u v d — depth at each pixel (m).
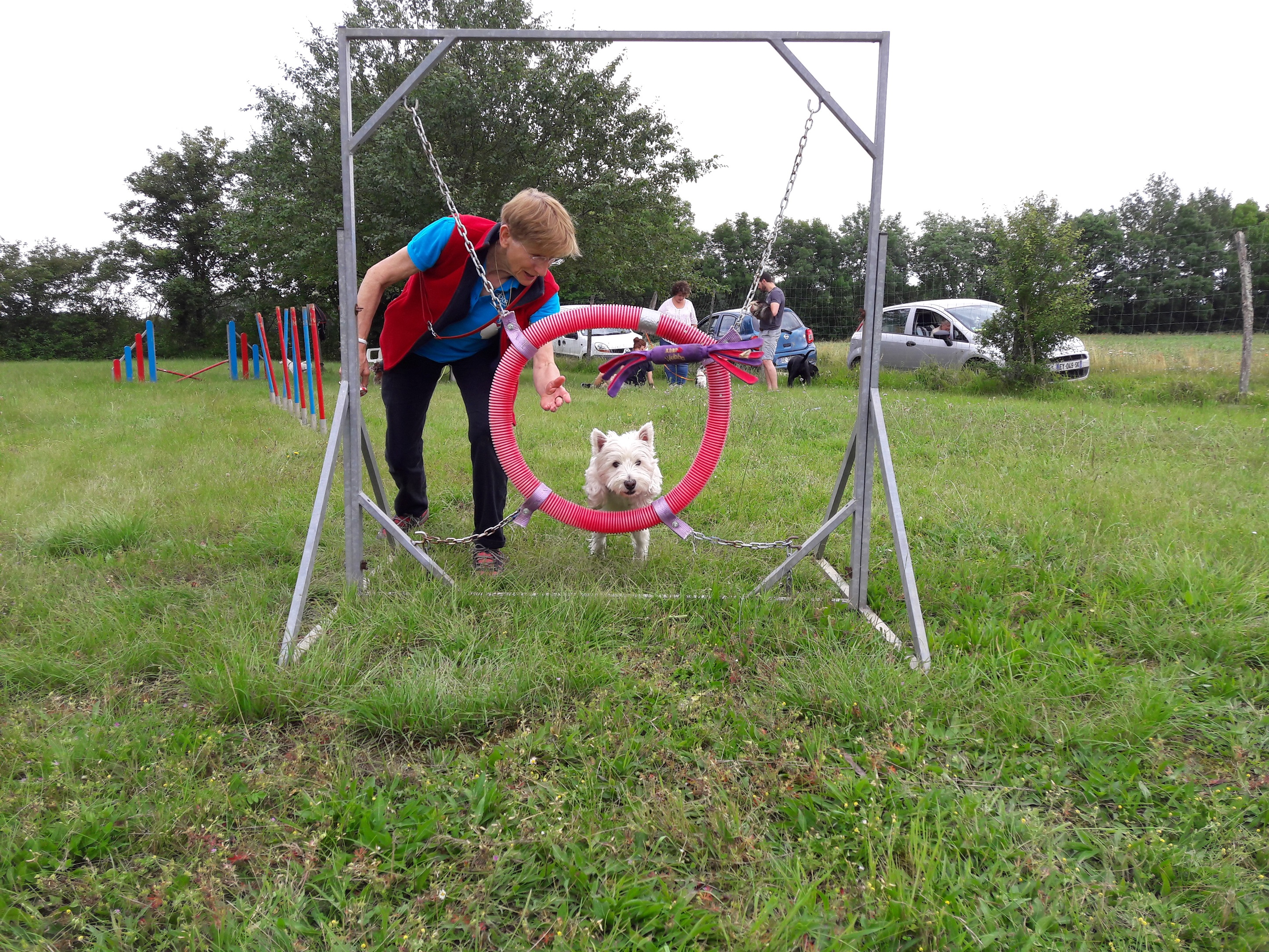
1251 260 12.59
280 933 1.63
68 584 3.48
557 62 16.36
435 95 14.48
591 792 2.08
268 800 2.09
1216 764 2.27
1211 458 6.14
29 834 1.90
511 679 2.58
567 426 7.83
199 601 3.41
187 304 29.83
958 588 3.48
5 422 8.24
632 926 1.69
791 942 1.62
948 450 6.55
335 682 2.61
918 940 1.64
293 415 9.03
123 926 1.69
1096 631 3.10
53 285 28.98
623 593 3.41
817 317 18.08
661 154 17.44
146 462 5.99
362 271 17.08
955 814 2.00
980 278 24.47
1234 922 1.70
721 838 1.93
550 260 3.32
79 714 2.43
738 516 4.71
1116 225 30.92
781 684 2.63
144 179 29.50
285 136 16.33
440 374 3.81
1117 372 13.11
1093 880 1.81
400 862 1.84
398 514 4.26
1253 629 2.97
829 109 3.00
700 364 3.24
